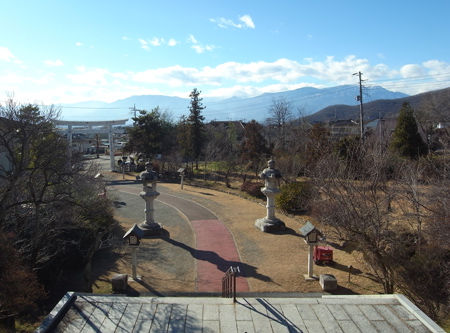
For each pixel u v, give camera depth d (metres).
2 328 9.34
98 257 16.08
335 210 14.09
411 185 14.37
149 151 44.72
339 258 15.67
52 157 13.27
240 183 33.56
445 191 12.25
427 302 10.77
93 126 47.25
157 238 18.78
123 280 12.63
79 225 15.29
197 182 35.72
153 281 13.55
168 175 39.97
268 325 7.96
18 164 12.98
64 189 14.59
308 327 7.88
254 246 17.42
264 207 25.55
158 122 44.62
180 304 8.86
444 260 11.76
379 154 15.62
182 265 15.14
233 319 8.20
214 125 62.47
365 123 49.75
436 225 11.91
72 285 13.42
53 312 8.16
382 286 12.71
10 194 12.44
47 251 12.98
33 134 12.84
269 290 12.68
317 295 12.27
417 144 28.09
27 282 9.09
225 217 22.95
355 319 8.19
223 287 11.63
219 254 16.39
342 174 15.85
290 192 23.31
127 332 7.64
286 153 32.03
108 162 55.41
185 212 24.38
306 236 13.36
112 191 30.69
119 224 21.41
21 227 13.00
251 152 35.41
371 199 13.59
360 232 12.33
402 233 13.80
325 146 24.61
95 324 7.93
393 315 8.33
